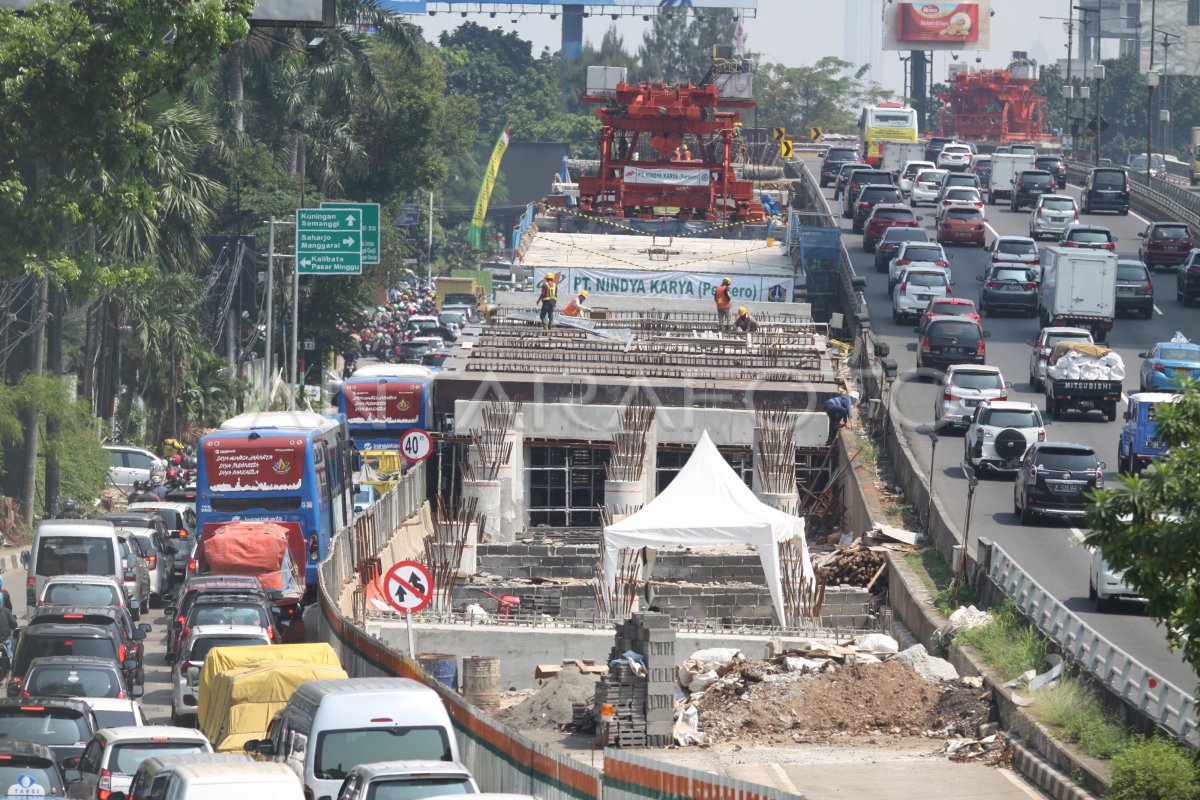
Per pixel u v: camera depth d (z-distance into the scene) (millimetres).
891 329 141250
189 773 32750
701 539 81312
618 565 83062
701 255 172000
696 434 107500
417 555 100312
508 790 41500
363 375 113000
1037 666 57656
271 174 165000
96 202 62156
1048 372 110500
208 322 150750
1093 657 53156
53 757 38000
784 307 147750
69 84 59469
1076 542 35594
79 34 59281
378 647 56375
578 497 110688
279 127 180625
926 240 165750
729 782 32281
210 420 140750
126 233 111938
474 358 118750
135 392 136750
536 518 110250
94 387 131500
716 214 198625
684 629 78062
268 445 82250
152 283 117812
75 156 60875
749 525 81188
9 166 60969
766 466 102125
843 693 59750
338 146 173625
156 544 87625
